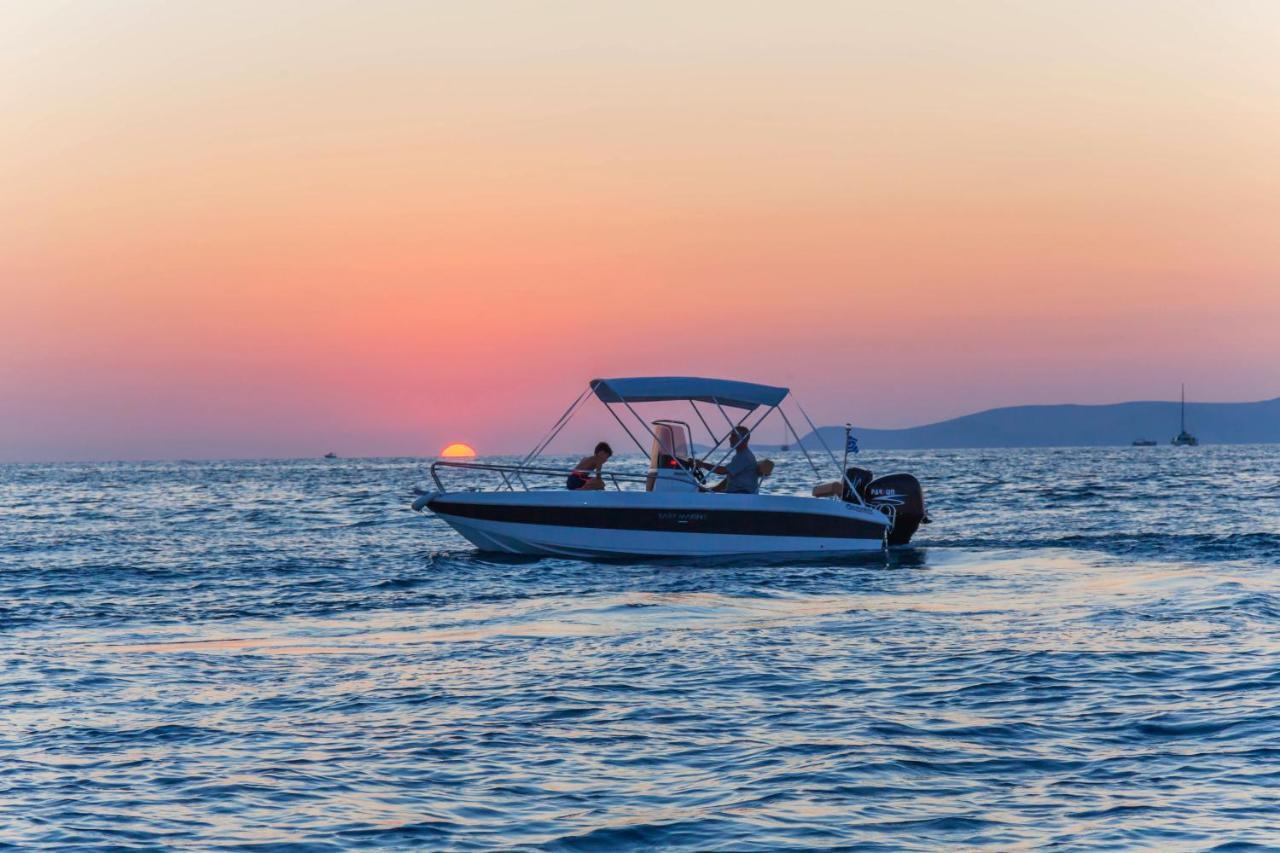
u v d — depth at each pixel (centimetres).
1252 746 1194
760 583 2639
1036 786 1090
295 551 3591
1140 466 13175
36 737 1305
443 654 1797
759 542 3091
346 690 1540
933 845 946
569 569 2919
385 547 3706
